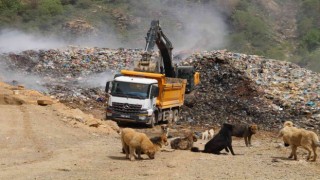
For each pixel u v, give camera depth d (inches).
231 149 1168.8
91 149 1146.7
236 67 2696.9
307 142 1056.2
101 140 1316.4
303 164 1012.5
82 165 936.3
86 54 3440.0
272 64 2883.9
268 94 2356.1
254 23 7800.2
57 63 3275.1
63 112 1622.8
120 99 1715.1
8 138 1197.7
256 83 2500.0
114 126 1617.9
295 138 1070.4
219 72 2623.0
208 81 2534.5
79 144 1214.9
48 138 1247.5
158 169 909.2
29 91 1867.6
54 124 1441.9
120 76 1777.8
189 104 2159.2
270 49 7401.6
